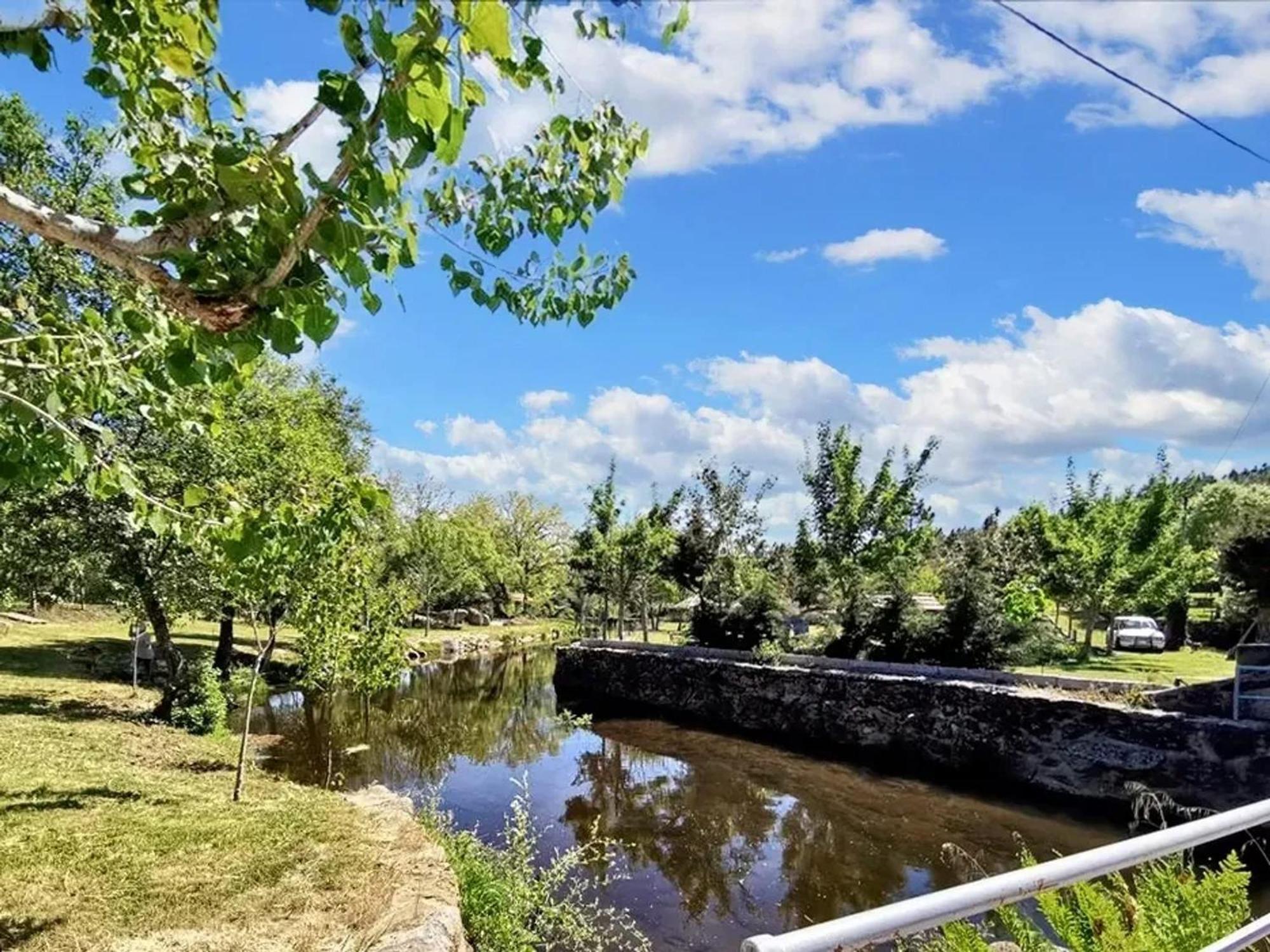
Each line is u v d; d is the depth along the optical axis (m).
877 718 18.19
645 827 12.93
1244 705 13.45
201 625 31.59
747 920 9.34
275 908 5.29
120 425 14.16
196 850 6.46
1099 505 25.17
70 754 10.23
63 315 3.81
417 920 5.15
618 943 8.45
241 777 9.01
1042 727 15.14
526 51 1.82
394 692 24.83
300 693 22.23
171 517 3.88
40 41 2.31
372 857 6.43
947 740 16.70
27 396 3.26
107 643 23.36
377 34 1.45
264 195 1.84
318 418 24.33
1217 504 27.06
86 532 14.81
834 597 24.09
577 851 8.07
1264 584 20.16
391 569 34.72
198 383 2.59
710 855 11.66
